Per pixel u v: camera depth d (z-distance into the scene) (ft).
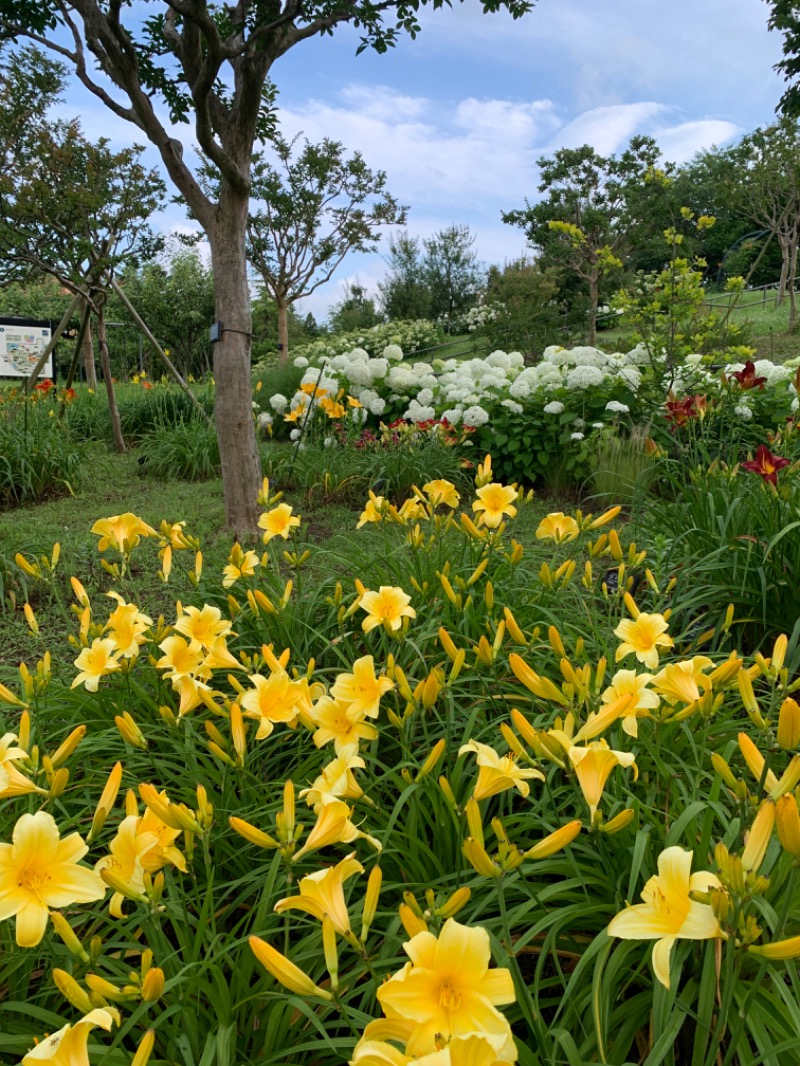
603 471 21.01
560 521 10.18
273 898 6.23
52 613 15.20
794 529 11.17
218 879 7.03
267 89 24.66
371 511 11.73
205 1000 5.55
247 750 8.70
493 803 7.73
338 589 9.83
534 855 4.45
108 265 33.19
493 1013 3.20
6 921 5.67
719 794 6.58
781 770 7.45
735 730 7.76
